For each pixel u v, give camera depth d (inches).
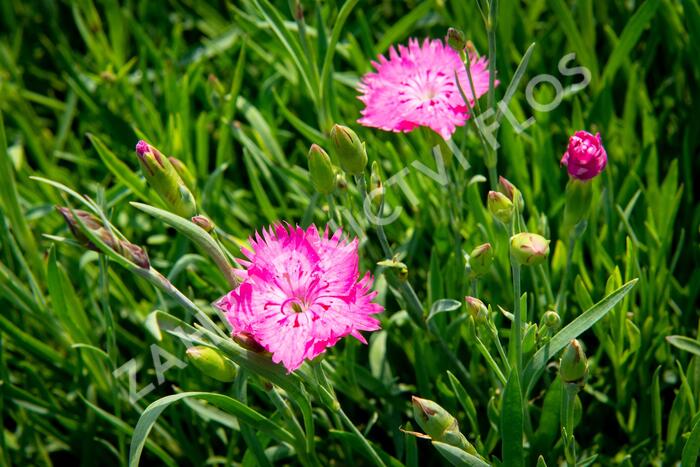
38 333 21.1
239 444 20.0
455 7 22.0
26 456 20.0
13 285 20.2
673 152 21.5
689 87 21.8
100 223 16.5
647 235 19.7
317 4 21.1
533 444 18.3
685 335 19.6
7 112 23.0
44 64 26.0
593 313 16.9
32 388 20.6
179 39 23.8
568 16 21.2
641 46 22.8
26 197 21.9
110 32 24.0
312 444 17.8
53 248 19.0
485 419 19.5
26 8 26.8
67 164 23.6
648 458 18.8
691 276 20.1
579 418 18.1
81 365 19.8
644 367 19.1
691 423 18.0
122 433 19.3
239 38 23.9
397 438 19.2
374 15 23.9
